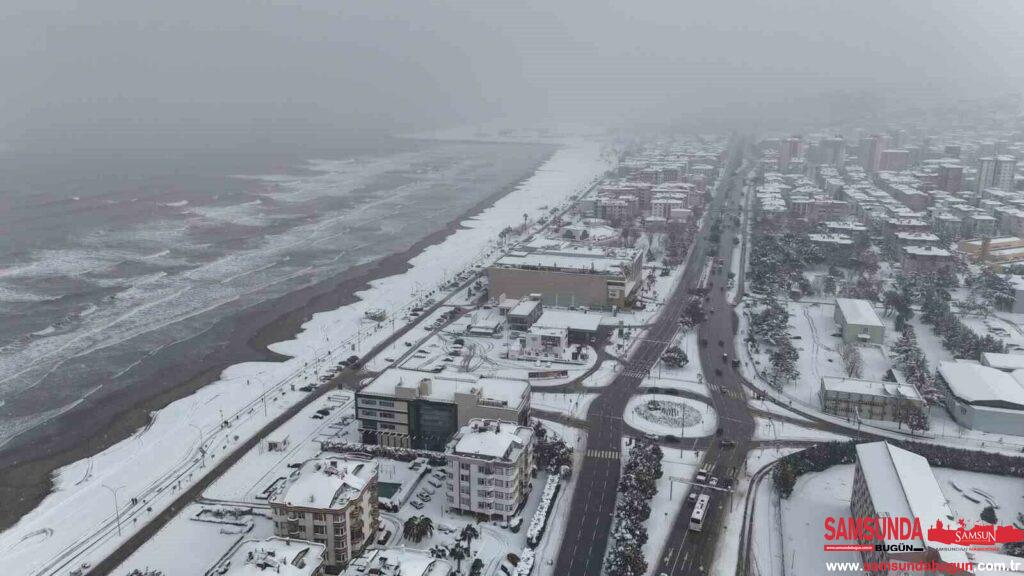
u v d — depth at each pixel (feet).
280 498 603.67
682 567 612.70
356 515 606.55
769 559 628.69
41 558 628.28
